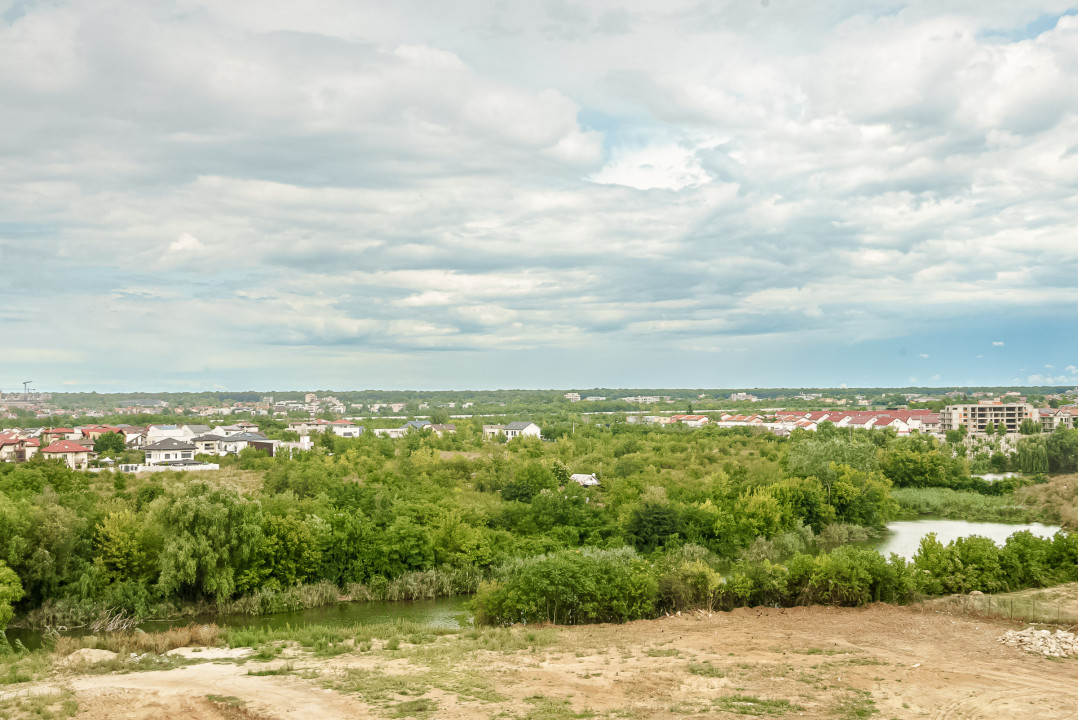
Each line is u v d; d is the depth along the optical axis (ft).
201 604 190.90
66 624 172.35
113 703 90.74
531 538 246.27
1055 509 343.26
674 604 151.94
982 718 84.23
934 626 134.92
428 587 207.31
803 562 158.71
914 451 467.11
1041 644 116.06
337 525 217.77
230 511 195.11
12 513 182.50
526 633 130.72
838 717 84.38
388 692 93.71
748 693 93.15
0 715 85.35
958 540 178.81
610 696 92.58
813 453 356.79
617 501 298.97
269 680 100.32
